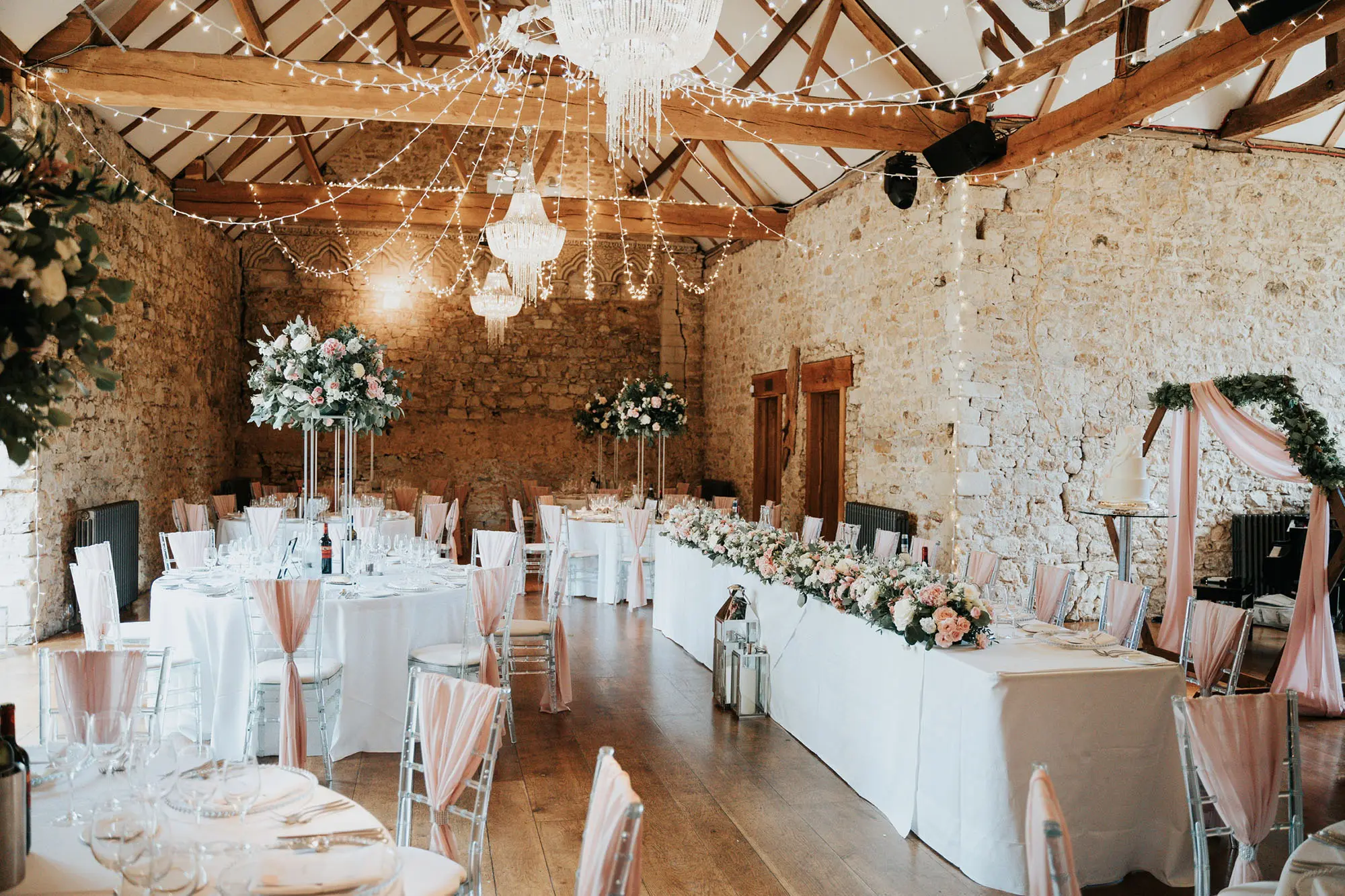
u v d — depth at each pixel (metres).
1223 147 7.44
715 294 12.89
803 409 9.85
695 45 3.30
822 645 4.34
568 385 13.16
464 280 12.84
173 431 9.41
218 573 4.81
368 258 12.55
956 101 6.84
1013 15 6.15
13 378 1.58
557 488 13.11
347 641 4.28
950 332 7.18
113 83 6.00
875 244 8.32
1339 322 7.69
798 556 4.57
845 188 8.91
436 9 9.94
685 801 3.83
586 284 13.13
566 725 4.80
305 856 1.62
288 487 12.38
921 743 3.50
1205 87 5.28
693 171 11.02
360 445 12.58
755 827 3.60
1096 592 7.42
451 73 6.49
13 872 1.71
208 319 10.77
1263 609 6.06
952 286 7.15
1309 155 7.54
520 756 4.34
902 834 3.54
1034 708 3.13
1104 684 3.19
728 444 12.26
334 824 2.03
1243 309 7.53
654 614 7.52
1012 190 7.16
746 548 5.24
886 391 8.16
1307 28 4.68
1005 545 7.22
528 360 13.05
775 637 4.89
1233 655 3.96
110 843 1.66
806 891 3.09
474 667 4.40
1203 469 7.61
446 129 12.28
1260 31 4.73
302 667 4.10
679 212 10.29
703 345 13.41
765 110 6.71
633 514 7.88
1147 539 7.51
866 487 8.54
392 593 4.48
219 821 2.03
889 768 3.70
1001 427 7.19
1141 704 3.24
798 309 9.99
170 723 4.22
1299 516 7.57
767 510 8.71
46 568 6.37
